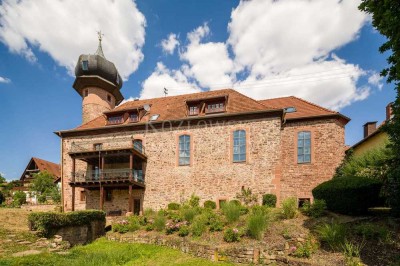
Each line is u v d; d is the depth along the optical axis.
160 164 19.16
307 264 8.09
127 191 19.66
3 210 16.23
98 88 25.64
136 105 23.42
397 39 7.10
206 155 18.31
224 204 13.96
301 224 10.64
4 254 9.09
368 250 8.16
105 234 14.77
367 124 20.20
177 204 17.62
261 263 9.03
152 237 12.49
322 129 17.89
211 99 19.05
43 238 11.38
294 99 21.22
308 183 17.50
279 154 16.97
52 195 28.36
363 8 7.89
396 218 9.80
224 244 10.29
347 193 10.84
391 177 9.62
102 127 20.48
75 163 21.17
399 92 7.55
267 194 16.28
